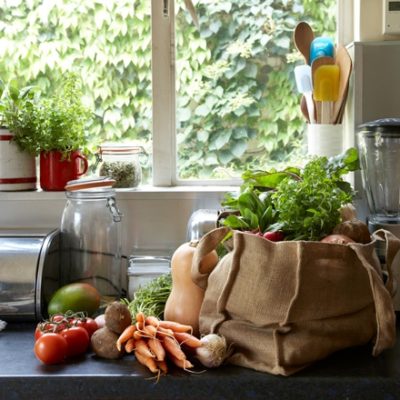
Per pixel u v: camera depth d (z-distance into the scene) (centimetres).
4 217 184
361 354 135
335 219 137
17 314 155
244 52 194
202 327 138
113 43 196
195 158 196
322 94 180
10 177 182
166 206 184
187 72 194
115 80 196
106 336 134
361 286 131
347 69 178
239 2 193
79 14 195
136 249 184
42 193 183
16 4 196
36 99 187
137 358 130
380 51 176
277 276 127
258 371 126
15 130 180
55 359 130
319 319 129
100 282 172
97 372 126
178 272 146
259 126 195
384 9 175
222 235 136
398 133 151
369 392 121
